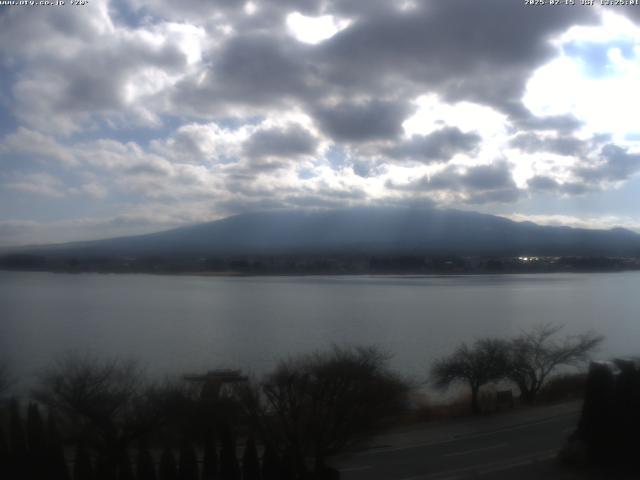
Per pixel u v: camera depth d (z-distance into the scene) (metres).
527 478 22.91
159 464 20.78
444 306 118.81
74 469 20.39
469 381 35.75
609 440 23.95
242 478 20.83
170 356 58.59
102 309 114.88
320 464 22.81
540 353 41.59
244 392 26.81
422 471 23.88
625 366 24.72
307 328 84.88
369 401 26.00
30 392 28.55
